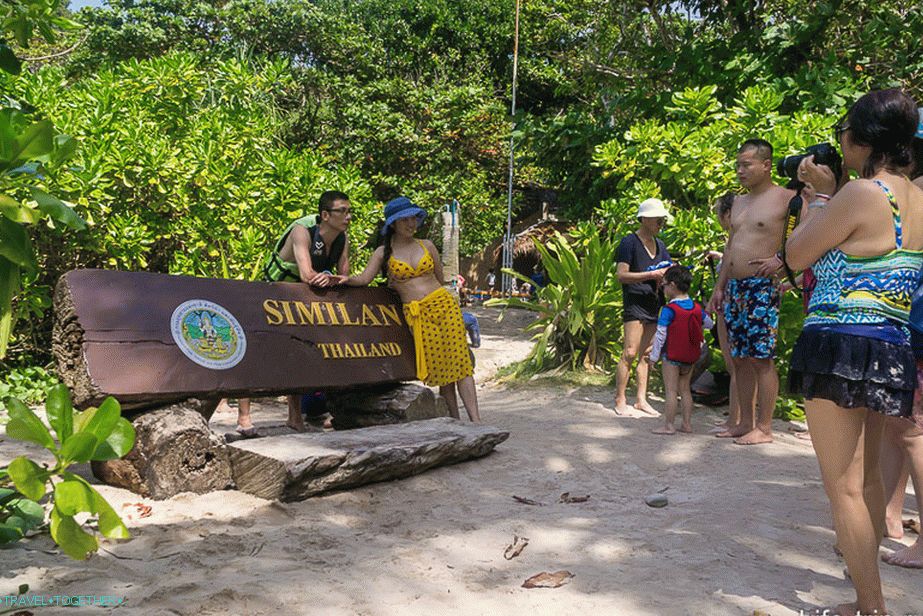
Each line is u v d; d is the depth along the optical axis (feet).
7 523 11.44
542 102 94.43
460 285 45.88
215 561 11.01
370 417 19.63
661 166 28.58
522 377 29.66
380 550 11.80
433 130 77.51
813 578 11.00
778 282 18.99
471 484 15.78
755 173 19.15
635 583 10.74
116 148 28.22
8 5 12.51
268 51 79.87
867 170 9.58
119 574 10.36
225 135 31.17
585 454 18.40
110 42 75.46
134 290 15.39
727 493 15.39
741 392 20.07
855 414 9.29
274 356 16.83
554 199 93.30
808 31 32.30
